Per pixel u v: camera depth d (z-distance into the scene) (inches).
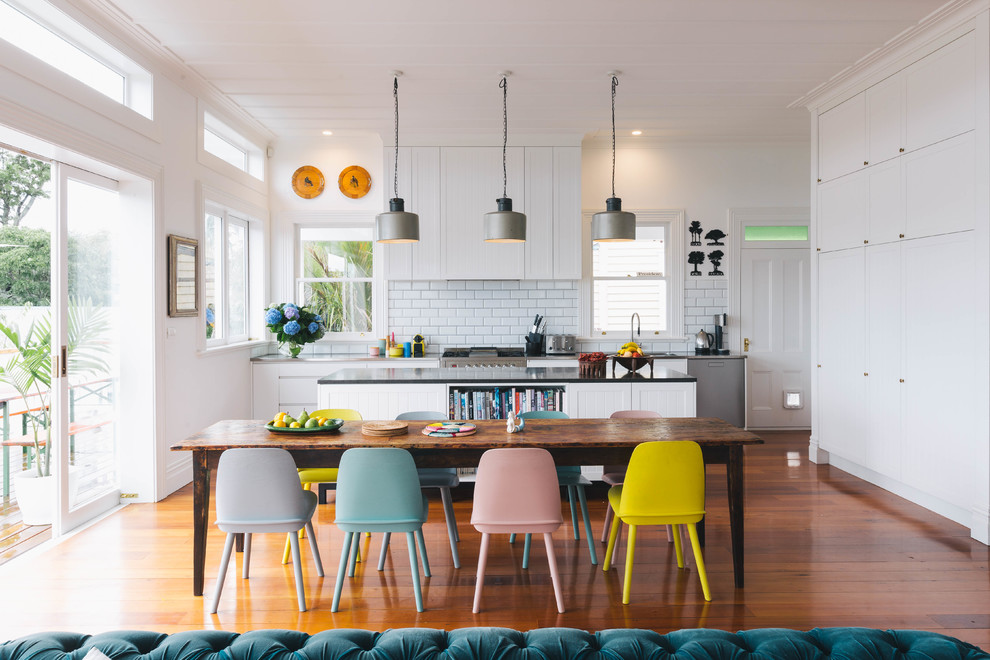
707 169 280.2
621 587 123.9
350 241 280.7
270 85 203.0
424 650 53.8
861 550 142.9
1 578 127.3
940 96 158.7
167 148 183.2
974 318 148.5
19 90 123.6
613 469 185.2
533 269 260.8
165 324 182.2
